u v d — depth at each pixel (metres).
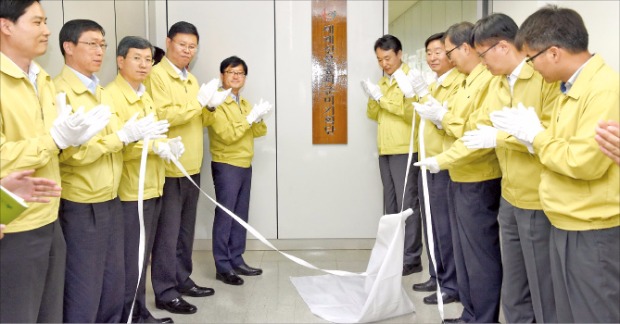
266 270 4.04
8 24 1.82
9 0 1.81
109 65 3.45
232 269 3.85
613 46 3.00
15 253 1.85
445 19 7.25
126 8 3.75
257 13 4.43
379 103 3.97
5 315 1.85
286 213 4.58
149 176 2.79
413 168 3.87
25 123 1.88
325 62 4.45
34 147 1.81
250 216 4.58
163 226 3.18
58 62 2.88
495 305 2.71
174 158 2.73
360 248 4.62
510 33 2.28
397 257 2.89
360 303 3.29
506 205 2.33
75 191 2.28
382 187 4.55
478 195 2.65
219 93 3.38
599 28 3.13
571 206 1.79
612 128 1.59
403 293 3.17
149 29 4.24
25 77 1.88
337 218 4.59
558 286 1.93
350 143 4.52
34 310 1.93
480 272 2.69
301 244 4.62
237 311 3.21
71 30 2.28
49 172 1.99
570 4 3.37
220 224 3.76
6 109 1.84
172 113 3.13
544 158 1.83
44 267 1.96
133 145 2.61
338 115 4.49
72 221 2.29
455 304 3.27
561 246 1.85
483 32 2.30
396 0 8.53
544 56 1.82
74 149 2.15
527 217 2.18
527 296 2.37
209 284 3.72
